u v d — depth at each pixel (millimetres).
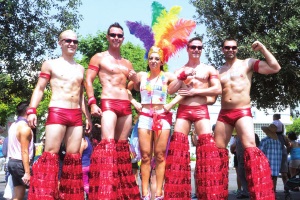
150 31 8750
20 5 13930
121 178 8125
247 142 8461
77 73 7824
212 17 14180
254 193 8336
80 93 7984
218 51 14336
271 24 13414
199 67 8531
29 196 7578
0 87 14188
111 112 7977
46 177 7566
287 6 13062
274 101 14758
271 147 13531
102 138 7945
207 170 8289
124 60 8289
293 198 14516
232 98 8531
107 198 7656
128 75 8219
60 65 7766
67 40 7793
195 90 8273
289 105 15711
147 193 8336
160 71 8500
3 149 10117
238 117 8500
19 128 8781
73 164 7789
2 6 13492
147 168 8383
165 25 8734
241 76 8539
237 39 13820
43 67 7750
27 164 8641
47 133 7633
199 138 8406
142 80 8461
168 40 8703
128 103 8188
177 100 8273
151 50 8398
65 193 7789
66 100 7684
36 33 13891
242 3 13430
